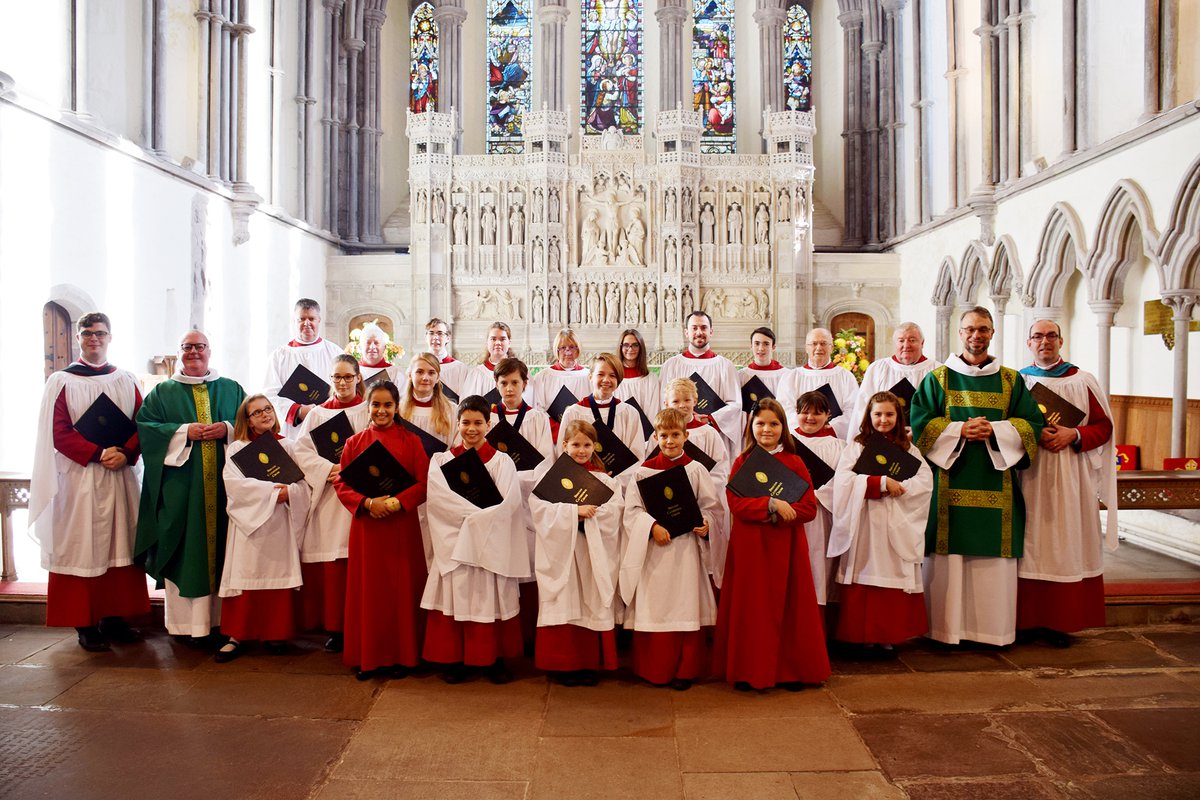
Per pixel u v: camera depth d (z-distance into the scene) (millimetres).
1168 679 5176
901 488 5371
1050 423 5738
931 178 17594
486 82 21406
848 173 20250
